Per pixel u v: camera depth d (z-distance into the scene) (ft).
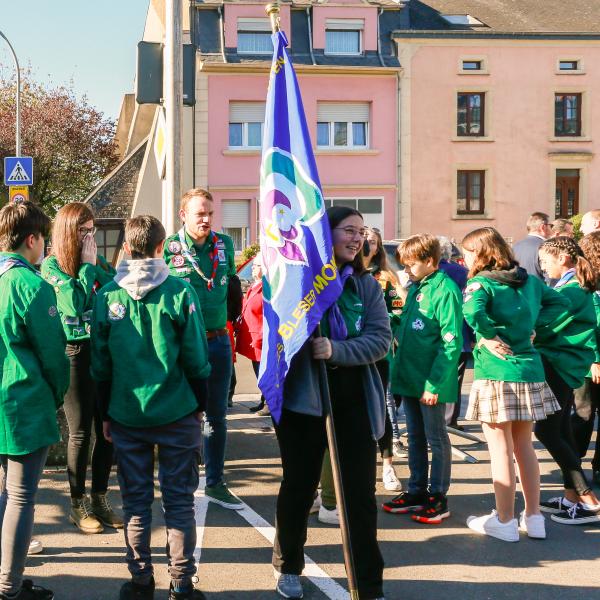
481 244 15.83
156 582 13.52
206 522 16.42
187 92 21.91
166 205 21.77
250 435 24.08
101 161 111.65
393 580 13.76
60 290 14.99
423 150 87.20
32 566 14.01
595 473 19.75
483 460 21.74
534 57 88.33
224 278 17.29
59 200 114.32
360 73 85.46
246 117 84.53
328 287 12.03
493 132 88.12
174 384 12.21
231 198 83.97
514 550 15.24
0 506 12.26
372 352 12.35
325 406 11.84
